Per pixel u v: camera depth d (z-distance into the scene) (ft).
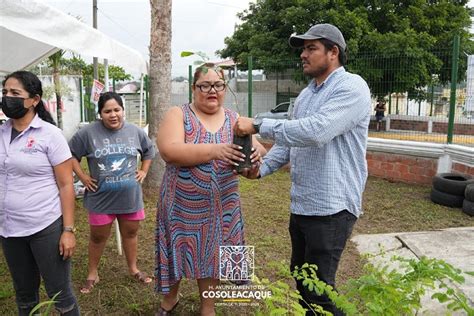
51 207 8.41
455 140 24.80
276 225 18.71
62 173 8.48
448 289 6.00
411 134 27.12
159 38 21.39
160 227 9.75
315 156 8.35
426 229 18.33
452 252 15.30
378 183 27.07
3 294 11.90
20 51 18.52
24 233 8.25
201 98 8.95
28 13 10.98
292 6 63.31
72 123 49.98
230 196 9.49
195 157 8.25
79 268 13.97
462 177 22.86
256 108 39.32
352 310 5.86
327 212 8.31
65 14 12.43
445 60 26.53
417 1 63.72
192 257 9.53
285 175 30.17
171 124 8.87
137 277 13.24
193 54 8.95
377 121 29.25
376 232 17.95
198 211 9.31
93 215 12.16
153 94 21.71
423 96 29.68
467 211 20.26
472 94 23.80
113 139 12.16
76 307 9.20
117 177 12.00
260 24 72.02
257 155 8.23
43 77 45.88
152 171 22.11
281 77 41.60
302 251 9.36
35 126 8.16
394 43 55.06
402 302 5.89
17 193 8.16
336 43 8.19
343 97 7.79
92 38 14.03
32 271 8.88
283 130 7.54
